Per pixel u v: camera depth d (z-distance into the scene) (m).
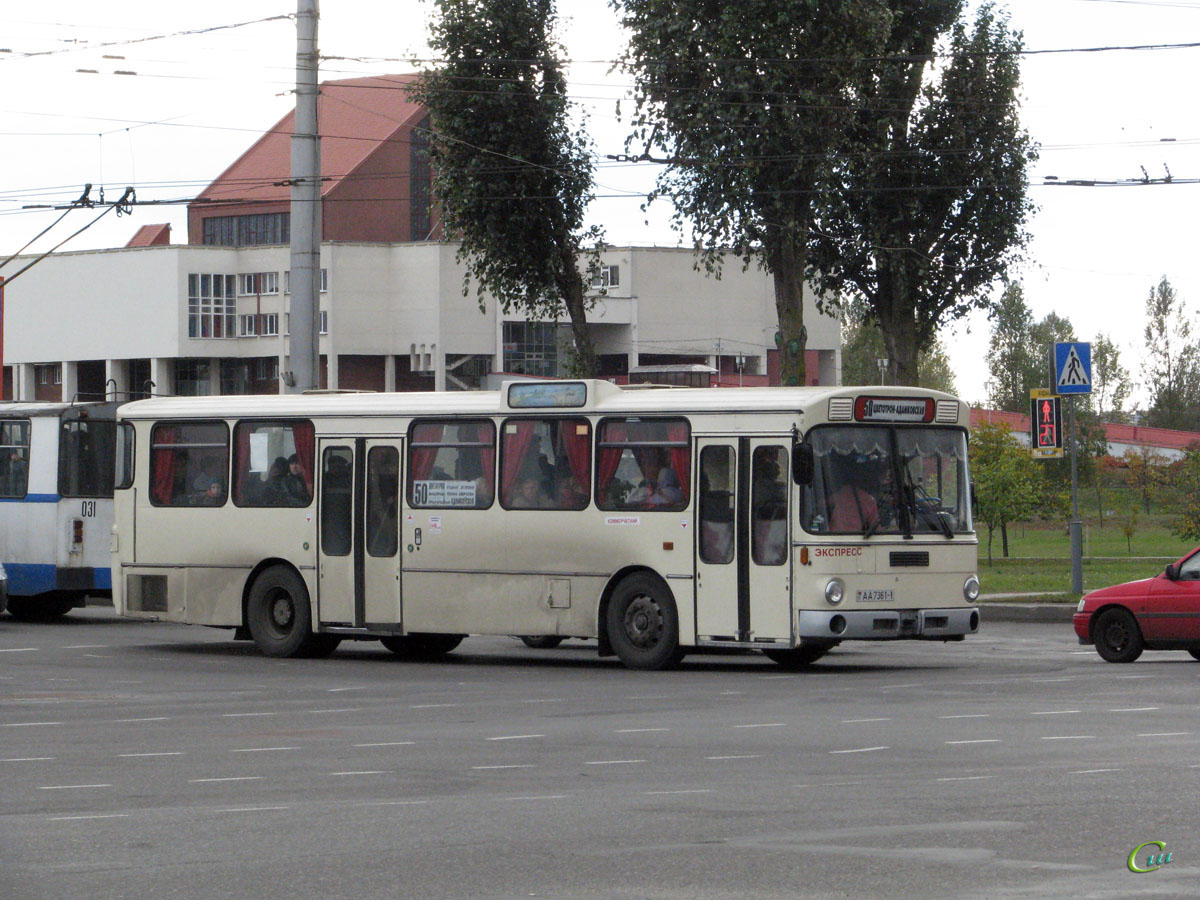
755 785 12.52
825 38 39.03
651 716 17.48
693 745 15.00
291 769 13.78
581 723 16.94
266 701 19.66
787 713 17.55
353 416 25.97
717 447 23.00
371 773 13.48
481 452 24.92
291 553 26.36
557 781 12.91
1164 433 149.00
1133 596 24.17
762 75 38.88
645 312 117.06
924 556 23.00
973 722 16.47
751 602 22.56
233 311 113.44
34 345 116.62
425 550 25.20
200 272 112.38
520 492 24.52
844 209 45.34
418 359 109.12
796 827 10.68
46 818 11.41
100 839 10.57
